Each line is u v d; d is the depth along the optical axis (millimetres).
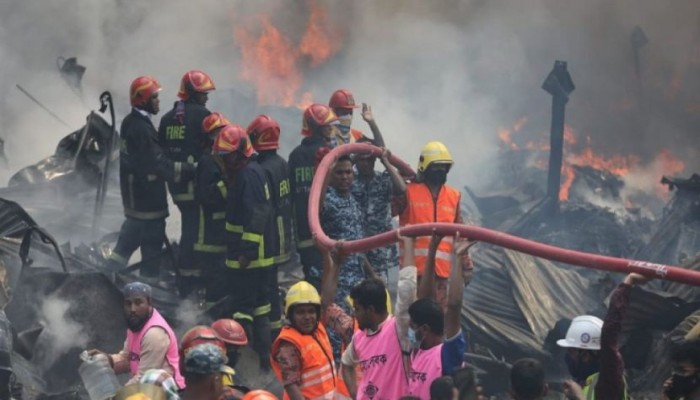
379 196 33969
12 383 29047
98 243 40625
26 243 33469
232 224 33500
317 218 29266
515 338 41094
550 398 38375
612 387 19906
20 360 31188
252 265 33594
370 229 34062
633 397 36438
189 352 18188
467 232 23672
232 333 25312
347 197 33062
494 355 41219
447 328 22266
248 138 33469
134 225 37156
